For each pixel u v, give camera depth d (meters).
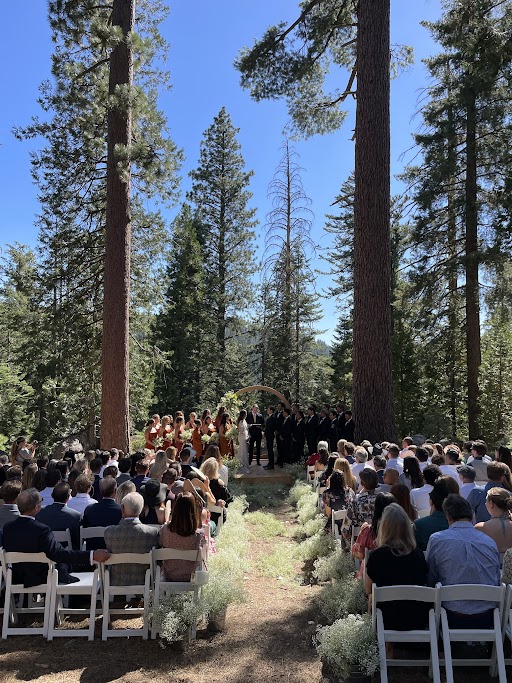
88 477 6.26
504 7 13.84
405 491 4.79
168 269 31.69
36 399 22.97
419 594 3.58
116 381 11.30
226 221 34.53
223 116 34.06
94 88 13.25
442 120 17.69
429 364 19.80
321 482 8.37
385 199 11.23
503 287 16.27
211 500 6.76
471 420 17.91
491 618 3.70
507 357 19.23
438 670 3.53
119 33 10.59
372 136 11.20
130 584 4.59
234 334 34.69
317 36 13.00
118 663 4.04
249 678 3.80
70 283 16.92
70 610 4.57
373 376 11.05
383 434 10.93
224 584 4.83
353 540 5.57
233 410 16.31
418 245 19.52
